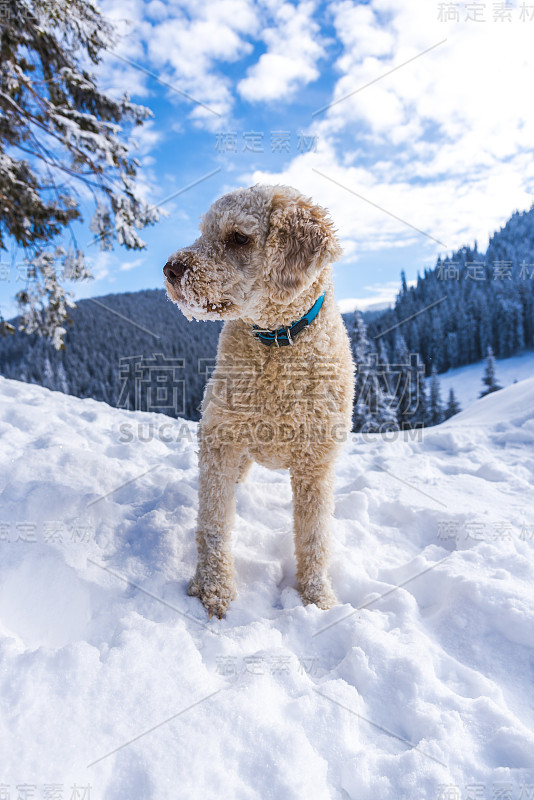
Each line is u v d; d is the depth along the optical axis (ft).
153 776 3.78
